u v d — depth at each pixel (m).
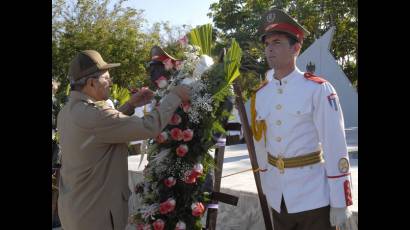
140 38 21.36
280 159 2.56
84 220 2.49
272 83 2.67
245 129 2.86
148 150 2.87
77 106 2.55
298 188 2.49
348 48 22.00
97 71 2.60
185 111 2.69
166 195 2.76
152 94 3.00
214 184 3.04
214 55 3.09
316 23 22.12
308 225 2.50
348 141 7.62
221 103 2.83
